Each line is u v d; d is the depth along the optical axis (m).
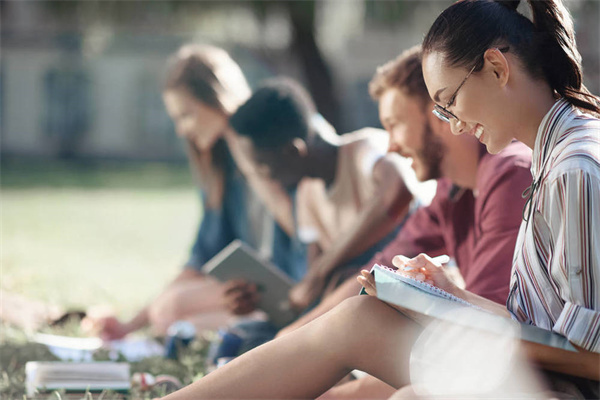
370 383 2.92
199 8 17.62
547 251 2.35
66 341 4.95
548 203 2.27
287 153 4.93
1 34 32.94
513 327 2.23
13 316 5.38
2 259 9.12
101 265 9.97
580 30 14.41
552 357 2.25
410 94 3.48
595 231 2.18
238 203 5.55
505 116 2.42
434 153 3.51
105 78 33.44
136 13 18.12
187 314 5.37
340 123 17.20
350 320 2.42
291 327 3.85
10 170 24.91
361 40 30.27
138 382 3.67
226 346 4.46
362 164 4.86
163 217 15.68
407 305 2.25
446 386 2.28
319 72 17.06
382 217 4.55
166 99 5.38
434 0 16.92
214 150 5.43
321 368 2.43
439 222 3.83
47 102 33.38
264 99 4.91
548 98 2.42
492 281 3.03
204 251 5.61
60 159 31.88
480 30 2.40
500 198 3.09
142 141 33.59
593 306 2.20
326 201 5.06
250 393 2.43
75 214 15.59
